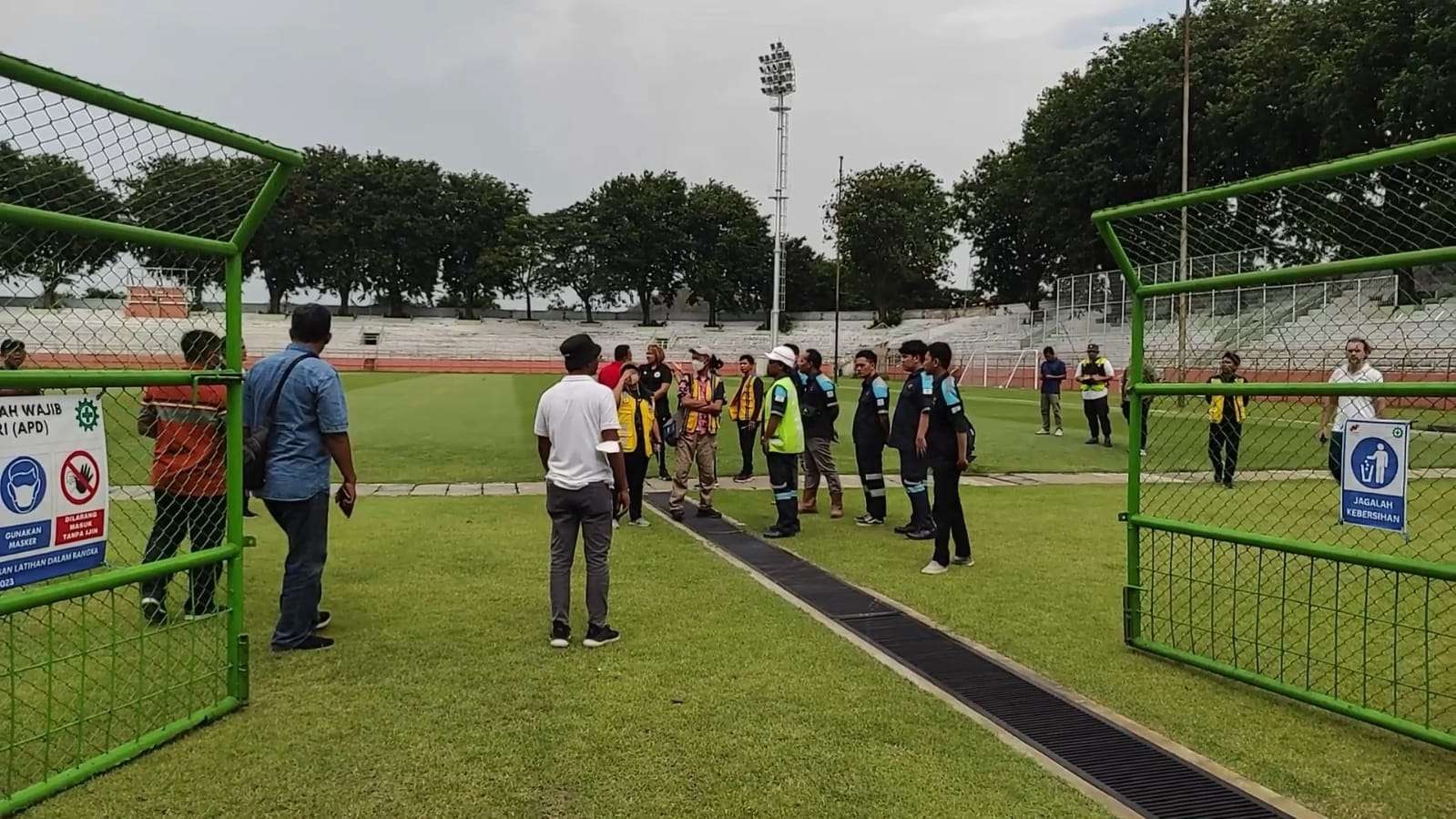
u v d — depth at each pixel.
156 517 4.80
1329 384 4.09
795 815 3.13
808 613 5.59
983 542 8.02
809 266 74.25
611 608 5.67
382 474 11.99
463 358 58.53
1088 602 6.04
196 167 3.74
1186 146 28.16
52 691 4.12
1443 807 3.29
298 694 4.18
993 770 3.49
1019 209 51.38
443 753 3.57
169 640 4.54
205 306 4.10
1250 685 4.48
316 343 5.02
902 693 4.25
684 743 3.68
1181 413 11.86
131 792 3.24
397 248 69.19
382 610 5.58
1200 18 38.16
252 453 4.57
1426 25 26.28
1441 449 11.44
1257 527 8.91
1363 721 3.94
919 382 8.07
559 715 3.96
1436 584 6.38
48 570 3.30
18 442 3.19
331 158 68.06
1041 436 17.17
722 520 9.14
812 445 9.37
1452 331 4.94
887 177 62.81
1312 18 31.84
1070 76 42.78
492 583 6.28
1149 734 3.89
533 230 71.88
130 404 5.11
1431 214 3.97
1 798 3.09
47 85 3.12
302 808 3.14
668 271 72.75
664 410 12.13
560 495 4.94
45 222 3.15
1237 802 3.31
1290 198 4.47
